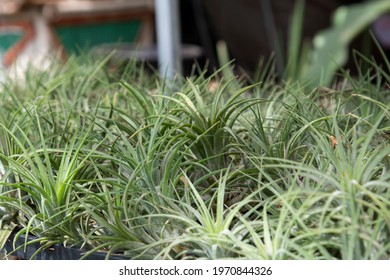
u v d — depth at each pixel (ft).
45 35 9.96
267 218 2.08
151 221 2.16
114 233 2.10
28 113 2.73
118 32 10.41
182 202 2.09
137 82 4.20
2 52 9.04
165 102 2.96
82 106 3.42
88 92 3.68
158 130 2.56
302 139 2.54
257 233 2.06
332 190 1.96
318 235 1.86
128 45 7.13
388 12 7.11
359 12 5.87
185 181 2.27
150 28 10.51
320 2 7.43
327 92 3.28
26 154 2.29
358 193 1.82
